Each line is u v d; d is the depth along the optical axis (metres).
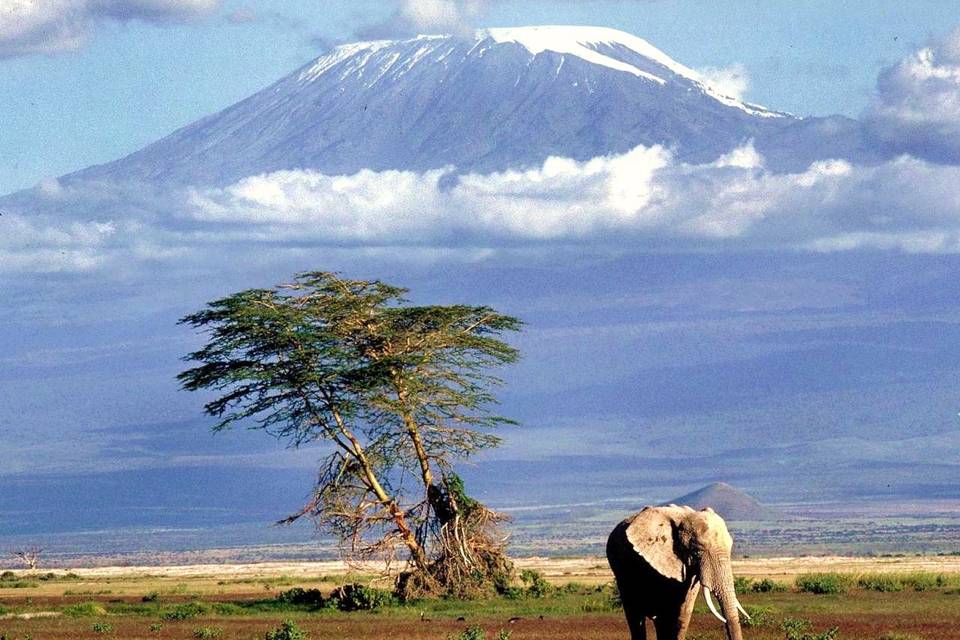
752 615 84.81
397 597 114.94
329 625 93.62
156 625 93.25
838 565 164.00
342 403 117.00
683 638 53.34
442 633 84.44
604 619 92.06
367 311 120.44
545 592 117.88
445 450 118.31
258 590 142.25
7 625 99.25
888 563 168.12
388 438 117.44
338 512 116.25
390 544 116.12
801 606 97.06
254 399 119.56
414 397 117.75
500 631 82.19
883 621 83.56
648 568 52.84
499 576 118.19
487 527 118.19
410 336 120.56
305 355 117.88
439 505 117.44
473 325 123.81
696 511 53.50
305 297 122.19
